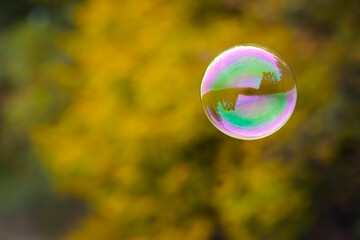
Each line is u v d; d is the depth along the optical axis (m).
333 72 5.43
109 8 5.82
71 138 5.84
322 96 5.38
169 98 5.38
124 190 5.77
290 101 3.37
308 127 5.36
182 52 5.45
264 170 5.28
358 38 5.55
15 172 10.71
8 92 9.45
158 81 5.36
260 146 5.38
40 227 10.59
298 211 5.54
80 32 6.21
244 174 5.32
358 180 5.75
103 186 5.97
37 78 8.08
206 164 5.68
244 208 5.23
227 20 5.67
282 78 3.36
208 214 5.82
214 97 3.41
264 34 5.53
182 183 5.63
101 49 5.82
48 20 10.05
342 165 5.75
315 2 5.48
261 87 3.34
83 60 6.03
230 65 3.41
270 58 3.40
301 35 5.54
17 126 9.36
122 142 5.57
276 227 5.59
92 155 5.71
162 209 5.78
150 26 5.70
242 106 3.36
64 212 10.66
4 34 10.60
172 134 5.43
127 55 5.64
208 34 5.56
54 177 6.47
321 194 5.86
